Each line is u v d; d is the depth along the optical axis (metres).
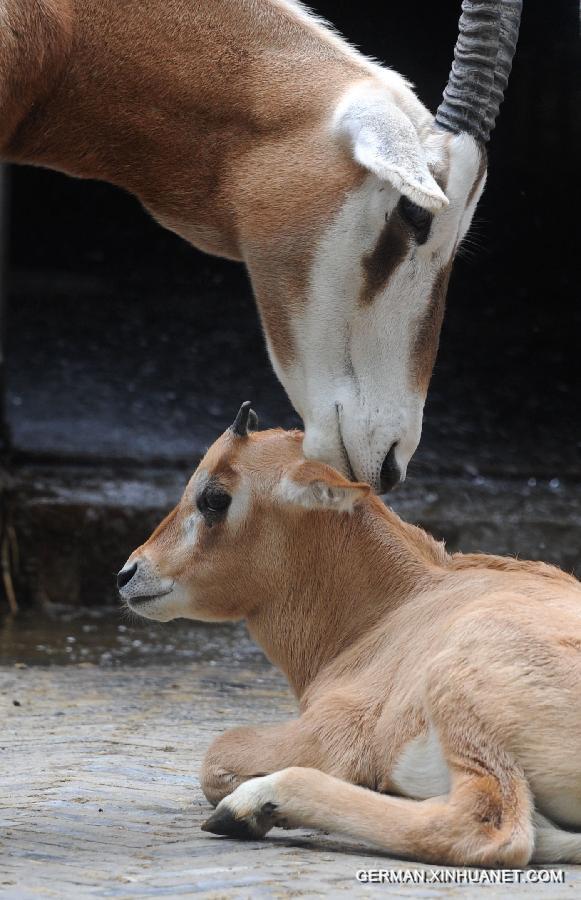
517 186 36.28
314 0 34.28
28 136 10.20
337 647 9.23
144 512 23.67
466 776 7.75
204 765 9.12
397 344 9.84
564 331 36.88
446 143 9.74
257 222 10.00
